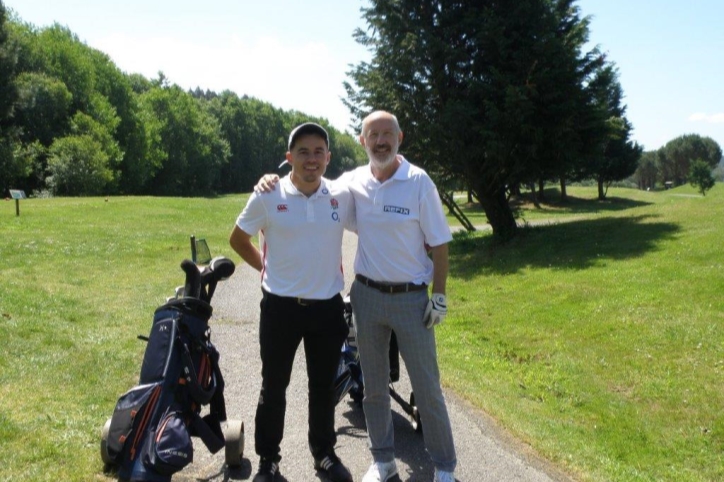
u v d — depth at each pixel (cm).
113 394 545
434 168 1786
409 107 1683
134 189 6259
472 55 1664
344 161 11006
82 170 4753
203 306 389
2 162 4541
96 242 1582
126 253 1448
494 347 891
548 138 1608
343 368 525
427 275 401
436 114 1661
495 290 1230
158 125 6812
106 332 753
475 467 457
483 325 1001
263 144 9981
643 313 954
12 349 640
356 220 405
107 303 924
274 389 398
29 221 1936
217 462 437
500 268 1430
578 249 1495
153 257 1427
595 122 1627
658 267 1191
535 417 611
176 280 1157
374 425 417
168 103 7394
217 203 3369
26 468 396
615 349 836
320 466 420
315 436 416
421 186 389
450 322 1026
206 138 8281
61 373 585
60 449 425
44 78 5103
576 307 1036
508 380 748
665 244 1377
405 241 388
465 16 1634
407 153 1764
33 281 1039
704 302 960
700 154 10456
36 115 5081
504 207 1862
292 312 388
